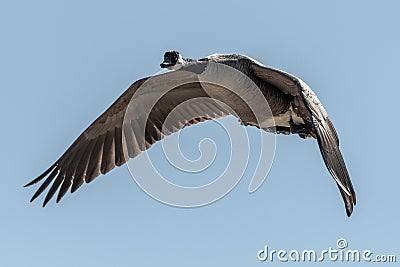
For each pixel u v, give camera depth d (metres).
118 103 19.67
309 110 16.88
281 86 18.56
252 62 18.52
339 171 16.56
